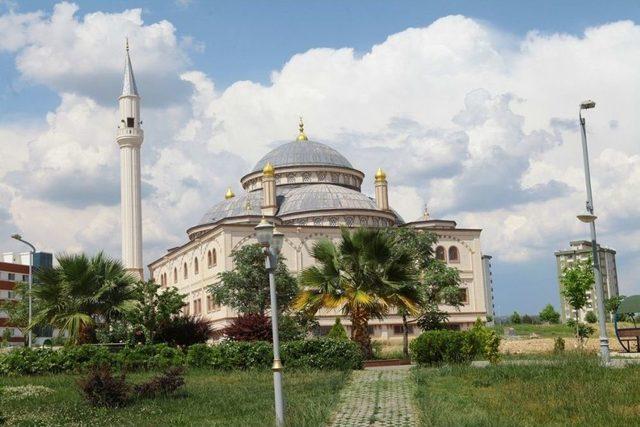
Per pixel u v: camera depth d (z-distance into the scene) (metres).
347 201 76.25
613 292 151.12
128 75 74.50
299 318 44.53
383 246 33.16
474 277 76.00
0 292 101.69
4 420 18.27
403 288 33.62
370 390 22.55
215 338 66.50
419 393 20.47
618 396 17.48
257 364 31.75
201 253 71.88
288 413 16.97
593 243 27.45
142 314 37.94
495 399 18.28
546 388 19.33
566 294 46.03
